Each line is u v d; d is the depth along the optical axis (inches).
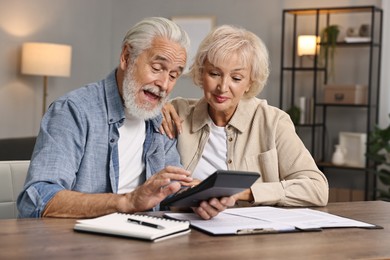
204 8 271.3
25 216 76.0
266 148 99.8
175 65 87.0
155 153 94.7
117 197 73.7
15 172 95.3
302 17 253.0
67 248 59.0
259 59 96.0
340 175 248.4
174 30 86.5
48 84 258.8
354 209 89.5
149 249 59.9
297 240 66.9
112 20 290.7
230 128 100.6
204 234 67.9
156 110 88.6
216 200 73.4
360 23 243.0
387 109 238.7
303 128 253.9
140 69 86.3
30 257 55.5
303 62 254.8
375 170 231.5
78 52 272.2
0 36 237.6
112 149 88.2
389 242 67.9
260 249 62.2
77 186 85.4
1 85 239.1
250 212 80.5
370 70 227.1
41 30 253.8
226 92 95.0
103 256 56.6
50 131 82.7
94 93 88.7
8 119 242.7
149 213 78.5
